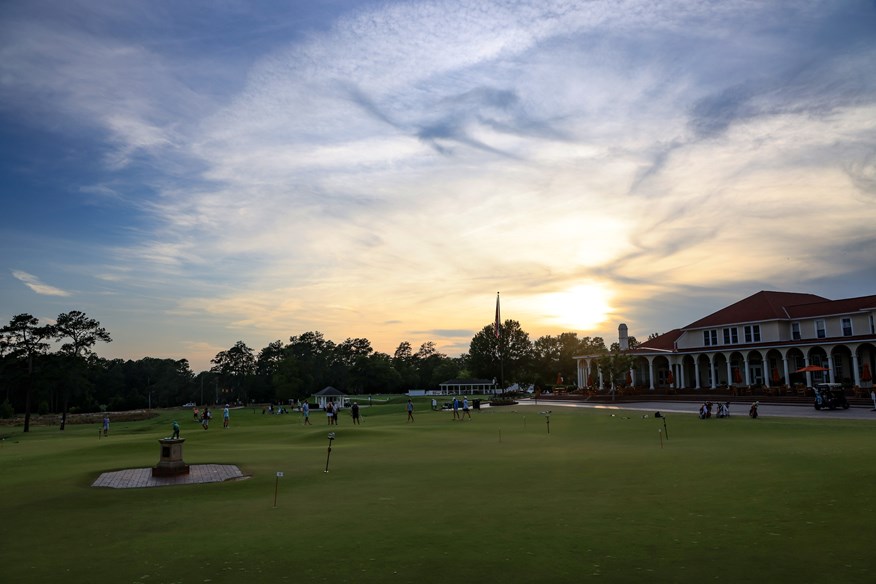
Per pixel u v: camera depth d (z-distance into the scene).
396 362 196.75
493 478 18.48
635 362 87.75
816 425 34.88
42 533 12.46
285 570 9.52
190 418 91.19
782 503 13.28
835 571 8.84
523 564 9.54
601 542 10.67
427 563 9.70
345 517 13.30
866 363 66.19
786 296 81.94
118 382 180.75
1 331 82.81
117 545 11.35
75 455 30.19
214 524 13.00
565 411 60.94
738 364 79.50
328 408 54.00
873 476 16.00
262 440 37.81
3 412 114.75
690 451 23.88
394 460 24.08
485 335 161.25
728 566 9.20
